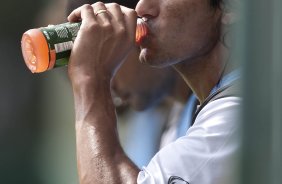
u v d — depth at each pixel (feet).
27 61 17.57
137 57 25.25
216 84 17.20
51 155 40.04
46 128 40.42
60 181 39.63
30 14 43.04
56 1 29.19
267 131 8.31
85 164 16.34
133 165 16.29
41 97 40.96
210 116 15.65
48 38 17.06
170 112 25.18
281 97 8.23
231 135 15.01
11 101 42.65
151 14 17.37
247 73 8.47
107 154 16.31
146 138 25.85
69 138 39.22
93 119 16.80
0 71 42.68
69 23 17.74
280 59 8.23
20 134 42.34
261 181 8.32
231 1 16.79
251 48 8.40
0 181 42.16
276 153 8.25
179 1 17.12
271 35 8.27
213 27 17.30
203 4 17.17
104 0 23.36
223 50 17.29
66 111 39.27
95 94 17.06
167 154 15.49
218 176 14.88
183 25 17.16
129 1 23.17
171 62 17.44
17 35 43.96
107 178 15.96
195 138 15.40
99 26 17.30
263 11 8.30
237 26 8.84
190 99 23.50
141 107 25.70
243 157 8.54
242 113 8.61
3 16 43.52
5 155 42.04
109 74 17.38
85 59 17.22
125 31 17.38
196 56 17.44
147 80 25.09
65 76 32.71
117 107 26.25
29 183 41.52
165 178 15.10
